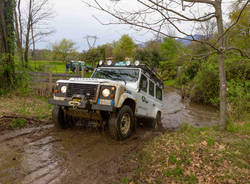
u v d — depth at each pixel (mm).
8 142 3916
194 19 3385
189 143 3695
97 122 4941
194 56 4094
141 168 3006
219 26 4031
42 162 3176
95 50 28188
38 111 6457
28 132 4617
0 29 8812
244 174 2605
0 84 8703
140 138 4832
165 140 4121
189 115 10562
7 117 5156
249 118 6781
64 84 4559
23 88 9156
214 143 3635
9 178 2633
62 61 49344
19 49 9930
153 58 29516
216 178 2592
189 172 2777
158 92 7332
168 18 3121
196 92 15664
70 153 3615
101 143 4238
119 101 4145
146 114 5898
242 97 7922
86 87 4305
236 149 3342
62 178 2732
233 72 11141
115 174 2896
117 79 5629
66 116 5125
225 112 4656
